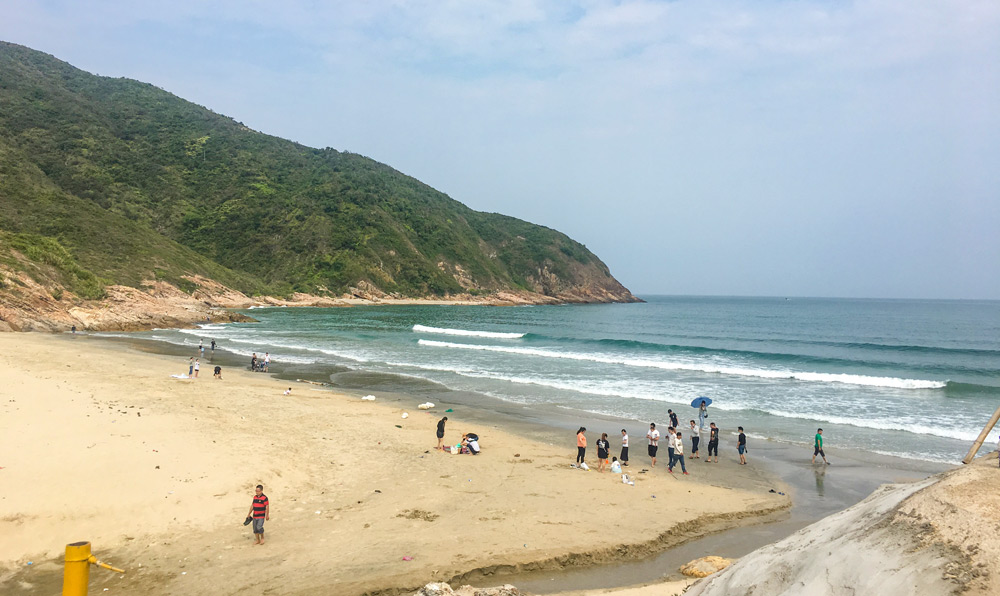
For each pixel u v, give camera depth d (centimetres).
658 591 900
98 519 1088
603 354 4691
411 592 909
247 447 1595
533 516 1255
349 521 1190
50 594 857
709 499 1423
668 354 4769
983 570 347
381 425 2078
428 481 1477
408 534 1129
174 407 1989
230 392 2475
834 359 4350
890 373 3791
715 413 2509
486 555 1036
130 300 6419
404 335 6156
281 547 1050
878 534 422
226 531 1108
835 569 414
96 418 1659
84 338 4647
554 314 11850
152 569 953
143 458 1369
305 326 7188
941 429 2203
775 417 2434
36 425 1517
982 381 3462
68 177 11738
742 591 468
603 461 1711
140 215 12019
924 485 478
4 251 5391
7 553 959
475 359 4250
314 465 1534
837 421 2341
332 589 898
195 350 4378
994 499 390
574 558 1056
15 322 4650
